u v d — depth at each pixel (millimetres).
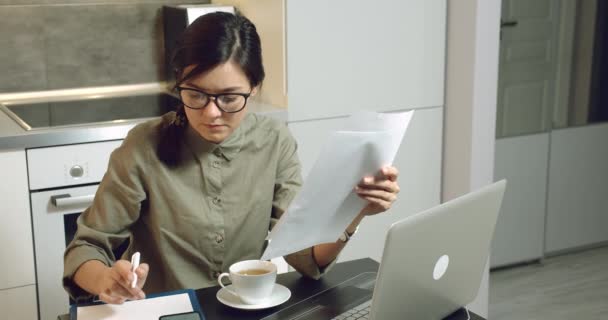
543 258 3686
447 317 1389
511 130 3430
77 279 1440
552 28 3404
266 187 1622
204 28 1346
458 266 1305
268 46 2600
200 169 1551
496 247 3537
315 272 1515
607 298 3283
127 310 1340
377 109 2715
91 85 2824
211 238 1572
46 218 2264
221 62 1330
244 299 1372
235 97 1366
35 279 2295
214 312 1363
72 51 2766
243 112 1401
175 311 1342
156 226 1550
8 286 2262
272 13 2539
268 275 1362
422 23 2734
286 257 1574
